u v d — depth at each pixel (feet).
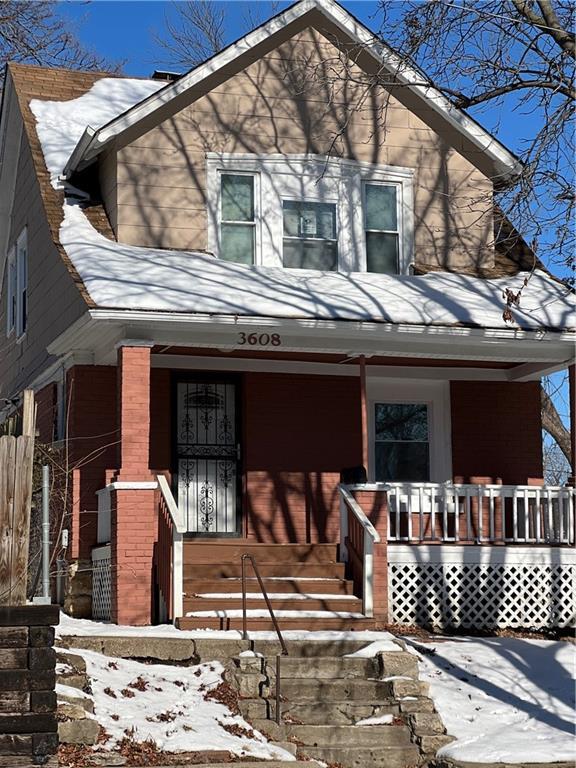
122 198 59.06
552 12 49.75
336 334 54.54
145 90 74.95
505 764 38.81
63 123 69.10
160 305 50.83
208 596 50.67
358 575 53.11
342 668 44.80
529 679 47.11
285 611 50.47
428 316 55.52
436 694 44.34
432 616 55.16
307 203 61.52
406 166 63.26
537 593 57.67
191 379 60.64
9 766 32.09
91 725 35.76
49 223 59.62
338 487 55.77
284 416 61.67
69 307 56.39
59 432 61.57
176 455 59.88
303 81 61.87
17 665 32.63
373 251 62.39
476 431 64.75
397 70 53.47
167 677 42.34
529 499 61.26
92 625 48.62
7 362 77.20
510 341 56.49
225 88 61.05
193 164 60.13
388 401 64.03
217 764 35.27
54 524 57.82
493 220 62.13
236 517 60.29
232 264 58.70
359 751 40.19
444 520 56.65
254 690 42.39
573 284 63.16
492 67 51.80
